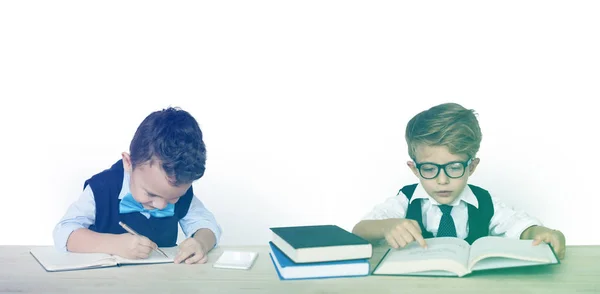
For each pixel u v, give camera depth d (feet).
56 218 10.83
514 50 10.67
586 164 10.44
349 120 10.86
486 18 10.75
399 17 10.87
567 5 10.52
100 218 5.61
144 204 4.95
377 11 10.90
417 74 10.84
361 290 3.48
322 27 10.91
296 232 4.37
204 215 5.84
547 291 3.46
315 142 10.85
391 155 10.73
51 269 4.00
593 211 10.41
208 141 10.83
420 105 10.80
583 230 10.40
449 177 5.18
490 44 10.73
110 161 10.82
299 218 10.78
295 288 3.54
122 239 4.47
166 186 4.63
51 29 10.90
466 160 5.24
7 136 10.87
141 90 10.87
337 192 10.78
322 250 3.81
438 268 3.82
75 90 10.91
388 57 10.87
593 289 3.50
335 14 10.91
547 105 10.54
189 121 4.96
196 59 10.89
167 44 10.90
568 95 10.52
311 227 4.67
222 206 10.77
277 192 10.81
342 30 10.91
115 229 5.66
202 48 10.90
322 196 10.78
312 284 3.64
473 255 3.93
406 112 10.80
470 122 5.31
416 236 4.17
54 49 10.89
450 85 10.80
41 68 10.89
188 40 10.90
